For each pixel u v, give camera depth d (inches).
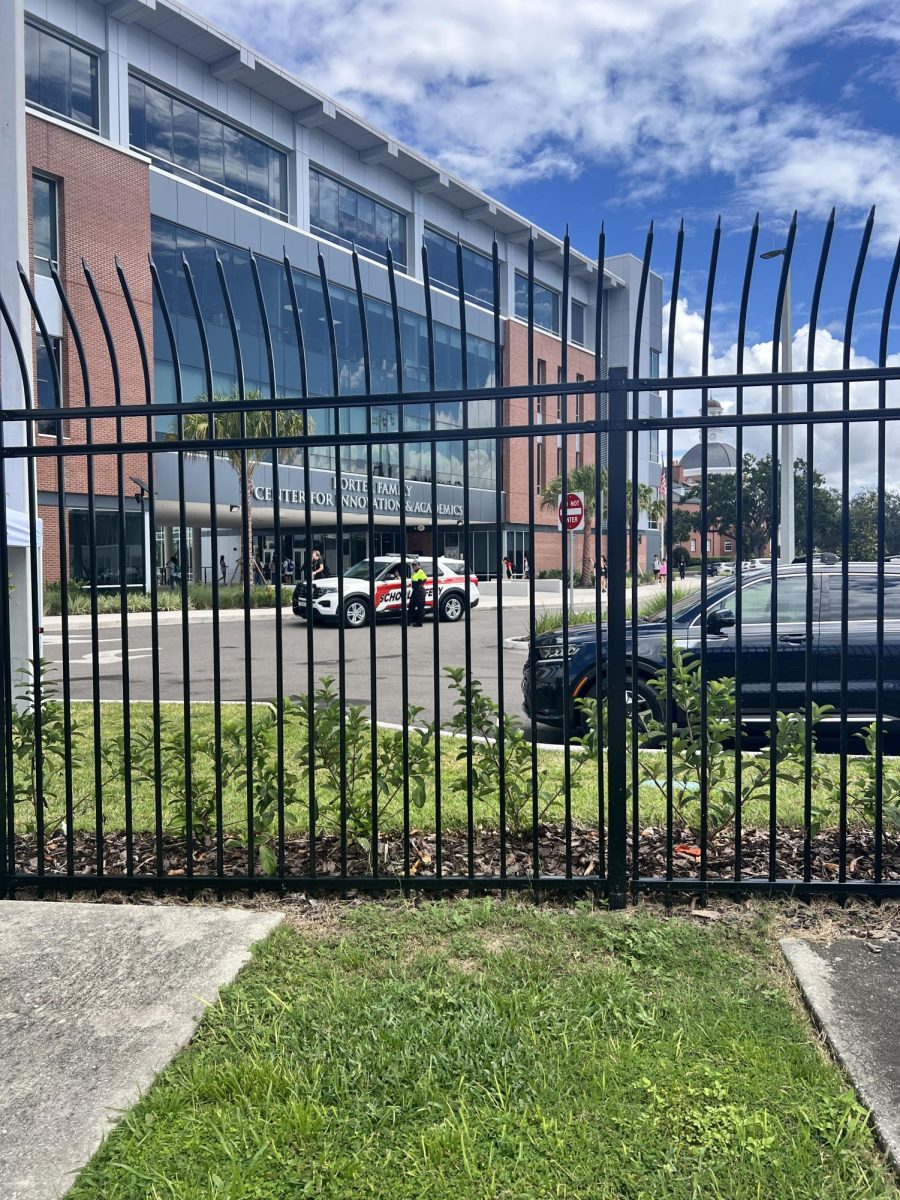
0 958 121.1
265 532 1417.3
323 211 1268.5
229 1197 75.7
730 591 273.1
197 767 221.6
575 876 142.2
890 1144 80.2
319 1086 90.7
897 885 136.5
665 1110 86.1
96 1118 87.3
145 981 114.0
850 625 264.1
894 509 558.3
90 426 142.3
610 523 135.1
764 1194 75.5
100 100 986.7
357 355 1282.0
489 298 1503.4
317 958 120.2
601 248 130.7
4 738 149.9
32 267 823.1
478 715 162.2
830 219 128.7
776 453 133.4
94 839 173.3
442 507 1353.3
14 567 255.4
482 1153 80.7
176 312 1055.6
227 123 1141.1
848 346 130.5
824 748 267.0
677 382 132.1
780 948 121.7
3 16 239.3
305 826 174.7
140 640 640.4
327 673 465.1
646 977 114.1
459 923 129.3
